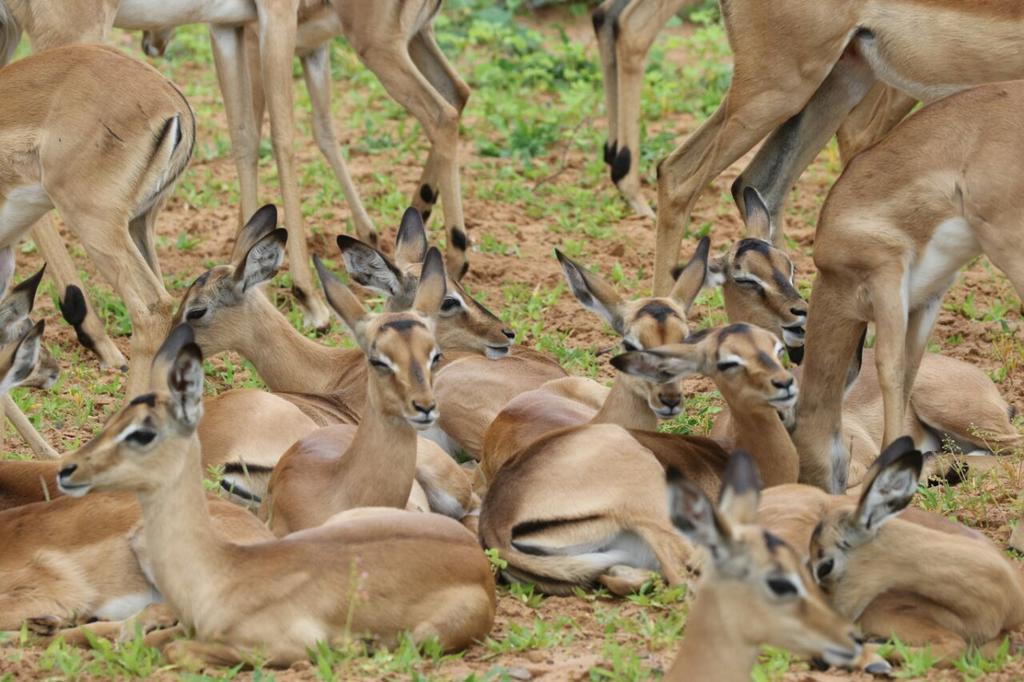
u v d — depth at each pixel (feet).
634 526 32.19
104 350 48.37
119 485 27.53
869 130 52.70
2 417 39.19
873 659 27.58
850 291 36.88
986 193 34.76
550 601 31.91
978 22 43.32
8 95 42.57
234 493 36.81
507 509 33.12
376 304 52.31
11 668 28.17
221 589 27.94
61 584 30.58
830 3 44.52
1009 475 38.29
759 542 23.68
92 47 43.42
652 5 60.90
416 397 31.96
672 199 48.55
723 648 23.94
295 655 27.89
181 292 52.85
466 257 54.70
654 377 33.76
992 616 28.22
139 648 28.50
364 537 28.68
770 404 33.42
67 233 59.82
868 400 41.37
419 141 70.38
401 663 27.48
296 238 51.85
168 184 43.55
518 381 42.32
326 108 56.59
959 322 50.83
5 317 38.17
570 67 79.51
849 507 28.30
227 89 53.31
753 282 41.70
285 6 51.60
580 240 59.16
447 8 88.02
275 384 42.45
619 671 27.32
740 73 46.42
